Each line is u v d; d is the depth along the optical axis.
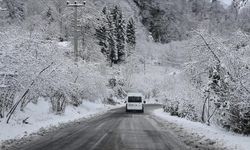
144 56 120.19
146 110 45.31
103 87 50.84
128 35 116.69
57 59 22.91
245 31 21.36
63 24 66.88
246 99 15.88
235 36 20.12
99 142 13.87
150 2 170.62
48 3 72.81
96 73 45.38
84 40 64.62
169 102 38.28
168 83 58.41
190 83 27.91
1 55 16.95
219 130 18.95
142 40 142.25
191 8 177.25
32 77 18.23
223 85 17.83
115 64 95.25
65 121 23.77
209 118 22.89
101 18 77.88
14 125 17.83
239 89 16.03
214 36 21.83
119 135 16.33
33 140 14.34
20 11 61.28
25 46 19.52
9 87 17.67
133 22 118.56
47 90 22.53
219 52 20.33
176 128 20.52
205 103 26.80
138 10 164.00
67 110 31.62
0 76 17.11
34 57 18.78
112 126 21.03
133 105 39.59
